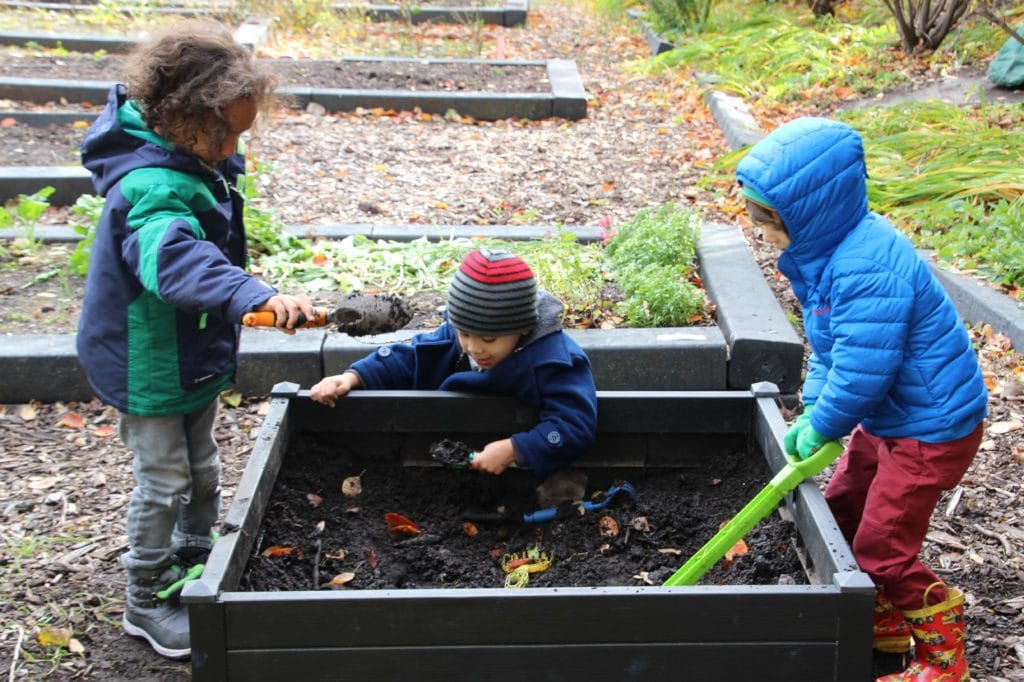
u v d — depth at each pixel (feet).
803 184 8.46
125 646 10.30
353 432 11.43
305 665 7.81
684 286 16.20
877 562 9.08
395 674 7.82
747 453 11.24
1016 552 11.53
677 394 11.15
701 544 10.56
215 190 9.35
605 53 40.19
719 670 7.80
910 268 8.50
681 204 22.67
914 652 9.88
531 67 35.17
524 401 11.00
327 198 22.61
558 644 7.75
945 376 8.60
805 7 41.24
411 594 7.66
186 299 8.32
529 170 25.07
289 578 9.69
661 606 7.66
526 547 10.94
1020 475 13.06
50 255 18.99
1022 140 22.89
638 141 27.84
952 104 26.91
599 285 16.97
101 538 12.02
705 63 35.17
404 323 9.75
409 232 19.88
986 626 10.34
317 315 8.47
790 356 14.87
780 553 9.78
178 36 8.62
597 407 11.21
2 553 11.66
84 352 9.36
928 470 8.74
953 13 31.32
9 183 21.79
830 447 8.97
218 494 10.84
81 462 13.67
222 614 7.68
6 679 9.80
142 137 8.76
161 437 9.62
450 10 45.27
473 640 7.75
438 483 11.55
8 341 15.30
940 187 21.22
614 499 11.38
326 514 10.92
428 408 11.27
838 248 8.67
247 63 8.71
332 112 29.71
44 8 41.50
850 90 30.66
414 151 26.40
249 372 15.06
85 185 21.93
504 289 10.32
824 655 7.75
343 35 40.68
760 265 19.60
